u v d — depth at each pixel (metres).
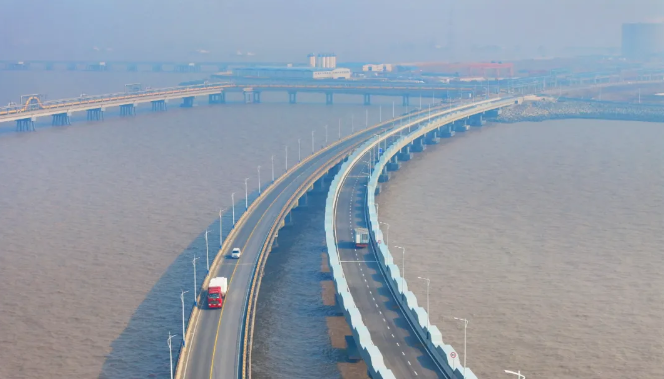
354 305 168.25
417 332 159.38
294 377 153.25
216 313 169.12
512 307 181.12
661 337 166.38
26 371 153.00
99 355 159.00
